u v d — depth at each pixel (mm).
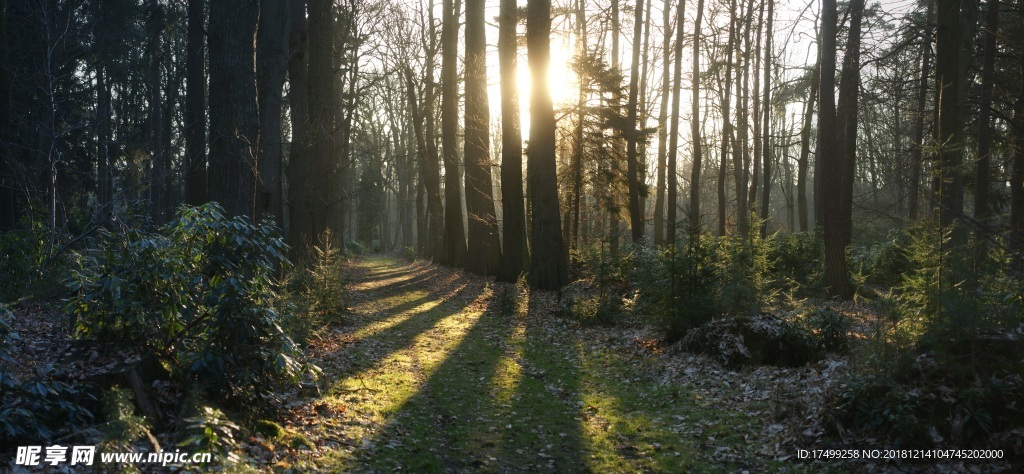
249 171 11977
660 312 11859
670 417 7969
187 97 20172
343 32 31125
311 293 12969
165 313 6473
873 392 6426
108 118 29562
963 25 17297
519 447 7020
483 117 28859
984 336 6359
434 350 11914
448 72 30000
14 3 22062
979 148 17484
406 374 9766
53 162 13570
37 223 12719
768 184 29109
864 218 25328
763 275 15492
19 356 6848
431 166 35000
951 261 6680
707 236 12352
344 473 5727
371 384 8938
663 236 31938
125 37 29188
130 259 6625
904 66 25234
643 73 29453
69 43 24031
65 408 5262
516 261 23625
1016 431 5602
